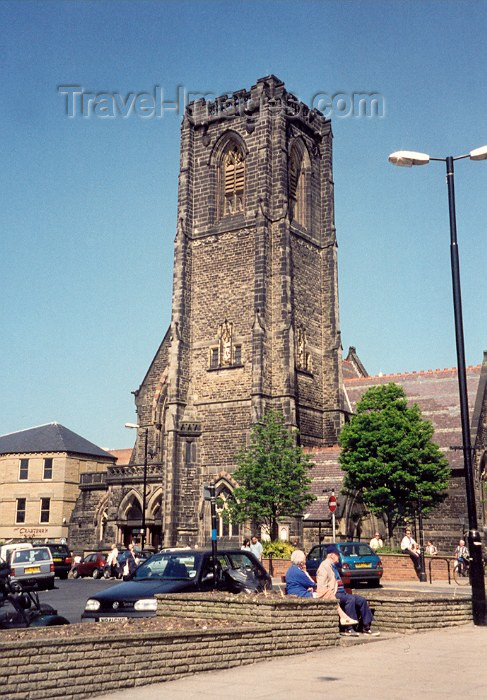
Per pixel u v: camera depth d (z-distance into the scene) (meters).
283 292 59.78
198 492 59.12
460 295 23.22
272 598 16.62
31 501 80.50
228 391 59.53
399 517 49.53
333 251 65.50
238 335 60.28
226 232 62.62
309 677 13.36
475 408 56.97
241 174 63.84
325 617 16.95
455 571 41.12
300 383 60.50
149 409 70.38
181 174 65.38
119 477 64.19
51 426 84.25
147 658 13.12
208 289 62.66
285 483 49.94
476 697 11.52
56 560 52.88
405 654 15.81
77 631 14.21
